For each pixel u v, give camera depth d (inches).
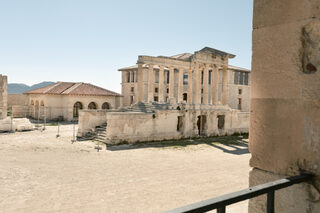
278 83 116.6
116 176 541.6
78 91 1763.0
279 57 116.8
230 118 1317.7
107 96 1894.7
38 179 505.4
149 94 1206.3
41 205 380.8
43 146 857.5
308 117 105.3
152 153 811.4
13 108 1876.2
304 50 108.7
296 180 97.4
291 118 111.3
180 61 1266.0
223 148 949.8
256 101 125.6
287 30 114.3
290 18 113.4
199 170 615.5
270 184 90.2
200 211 70.9
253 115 126.7
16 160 652.7
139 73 1189.7
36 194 424.8
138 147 903.1
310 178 101.9
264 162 122.0
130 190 455.8
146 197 423.8
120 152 807.7
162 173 576.7
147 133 1020.5
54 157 705.0
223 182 519.8
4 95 1406.3
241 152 880.9
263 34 123.5
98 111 1118.4
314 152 103.1
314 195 102.3
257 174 124.4
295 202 109.0
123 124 953.5
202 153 845.2
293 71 111.5
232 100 2105.1
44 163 634.2
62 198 409.7
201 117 1255.5
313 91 104.2
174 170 608.1
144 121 1010.7
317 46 104.1
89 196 421.4
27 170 565.0
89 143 938.7
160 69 1234.6
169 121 1091.9
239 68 2212.1
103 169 596.4
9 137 1031.6
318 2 104.7
